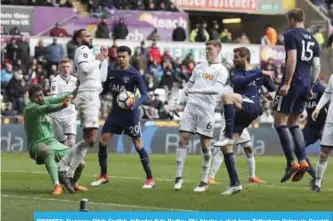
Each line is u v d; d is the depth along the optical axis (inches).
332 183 1615.4
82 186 1413.6
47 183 1455.5
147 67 2773.1
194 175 1736.0
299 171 1362.0
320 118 1604.3
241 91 1298.0
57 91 1604.3
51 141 1311.5
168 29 3174.2
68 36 2817.4
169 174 1749.5
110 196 1270.9
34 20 2942.9
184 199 1243.2
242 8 3548.2
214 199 1248.2
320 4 3572.8
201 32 3134.8
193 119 1366.9
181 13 3198.8
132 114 1408.7
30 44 2741.1
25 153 2345.0
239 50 1298.0
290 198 1285.7
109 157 2278.5
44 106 1291.8
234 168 1315.2
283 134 1364.4
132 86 1402.6
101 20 2930.6
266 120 2691.9
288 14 1348.4
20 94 2529.5
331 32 3444.9
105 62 1384.1
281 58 3117.6
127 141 2482.8
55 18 2967.5
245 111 1290.6
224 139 1280.8
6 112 2488.9
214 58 1350.9
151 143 2522.1
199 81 1354.6
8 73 2556.6
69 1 3006.9
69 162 1301.7
